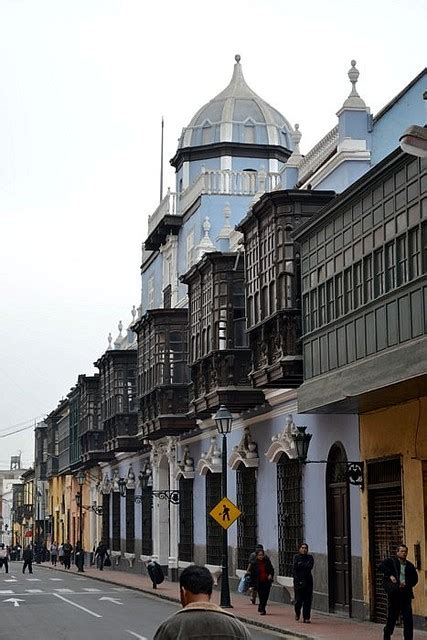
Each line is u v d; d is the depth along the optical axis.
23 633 26.81
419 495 25.08
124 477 65.06
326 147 32.84
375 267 24.19
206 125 53.25
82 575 61.69
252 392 37.03
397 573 21.84
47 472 105.31
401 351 22.19
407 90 29.27
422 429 24.95
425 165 21.59
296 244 30.86
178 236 52.34
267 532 36.78
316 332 28.05
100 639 25.11
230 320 37.75
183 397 47.09
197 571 7.77
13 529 150.88
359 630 25.75
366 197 24.80
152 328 48.84
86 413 73.06
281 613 30.95
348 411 28.27
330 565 30.81
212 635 7.29
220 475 43.53
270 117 53.19
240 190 47.75
